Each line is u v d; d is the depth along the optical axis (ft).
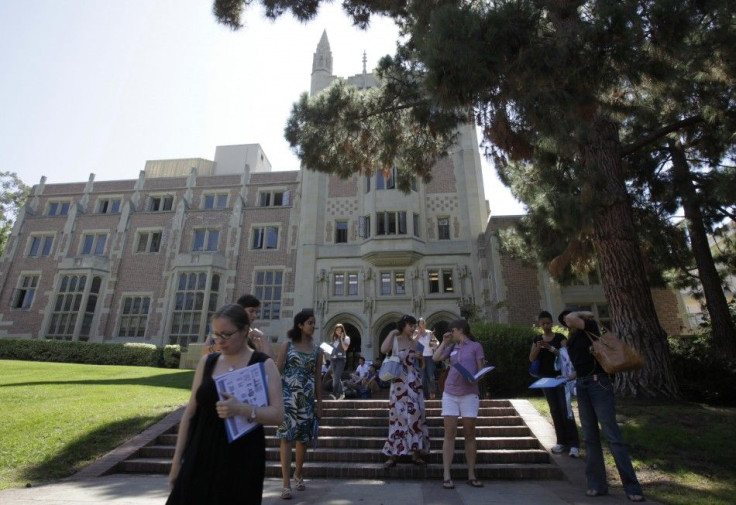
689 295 53.72
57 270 83.92
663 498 14.46
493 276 64.95
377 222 73.05
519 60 20.79
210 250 83.56
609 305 29.01
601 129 30.68
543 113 21.91
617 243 28.78
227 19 33.47
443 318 69.10
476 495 15.57
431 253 72.18
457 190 76.79
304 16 34.12
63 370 50.75
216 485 7.56
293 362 16.61
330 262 73.77
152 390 35.27
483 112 25.32
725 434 21.17
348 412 27.66
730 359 33.27
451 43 20.77
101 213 89.40
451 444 17.24
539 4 22.50
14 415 25.18
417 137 39.01
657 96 30.63
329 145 37.17
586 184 26.20
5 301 83.82
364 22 35.83
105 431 23.80
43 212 92.27
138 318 79.97
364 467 19.19
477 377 16.75
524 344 36.81
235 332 8.77
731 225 49.70
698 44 22.61
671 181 41.86
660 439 20.67
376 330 69.05
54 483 17.81
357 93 36.63
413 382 19.66
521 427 23.85
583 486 16.83
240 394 8.05
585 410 15.58
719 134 31.76
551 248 38.42
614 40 20.51
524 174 37.58
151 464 20.20
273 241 83.25
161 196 90.43
